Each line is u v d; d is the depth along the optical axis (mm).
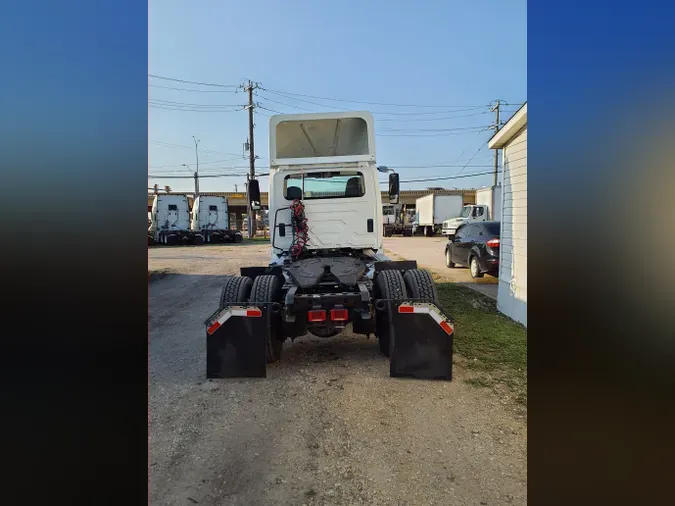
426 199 34156
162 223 26391
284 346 5168
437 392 3760
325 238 5664
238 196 47531
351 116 5703
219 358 4137
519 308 6141
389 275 4422
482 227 10539
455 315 6641
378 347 5094
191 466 2732
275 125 5730
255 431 3162
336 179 5695
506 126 6238
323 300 4094
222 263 14852
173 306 7844
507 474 2604
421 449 2889
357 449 2906
